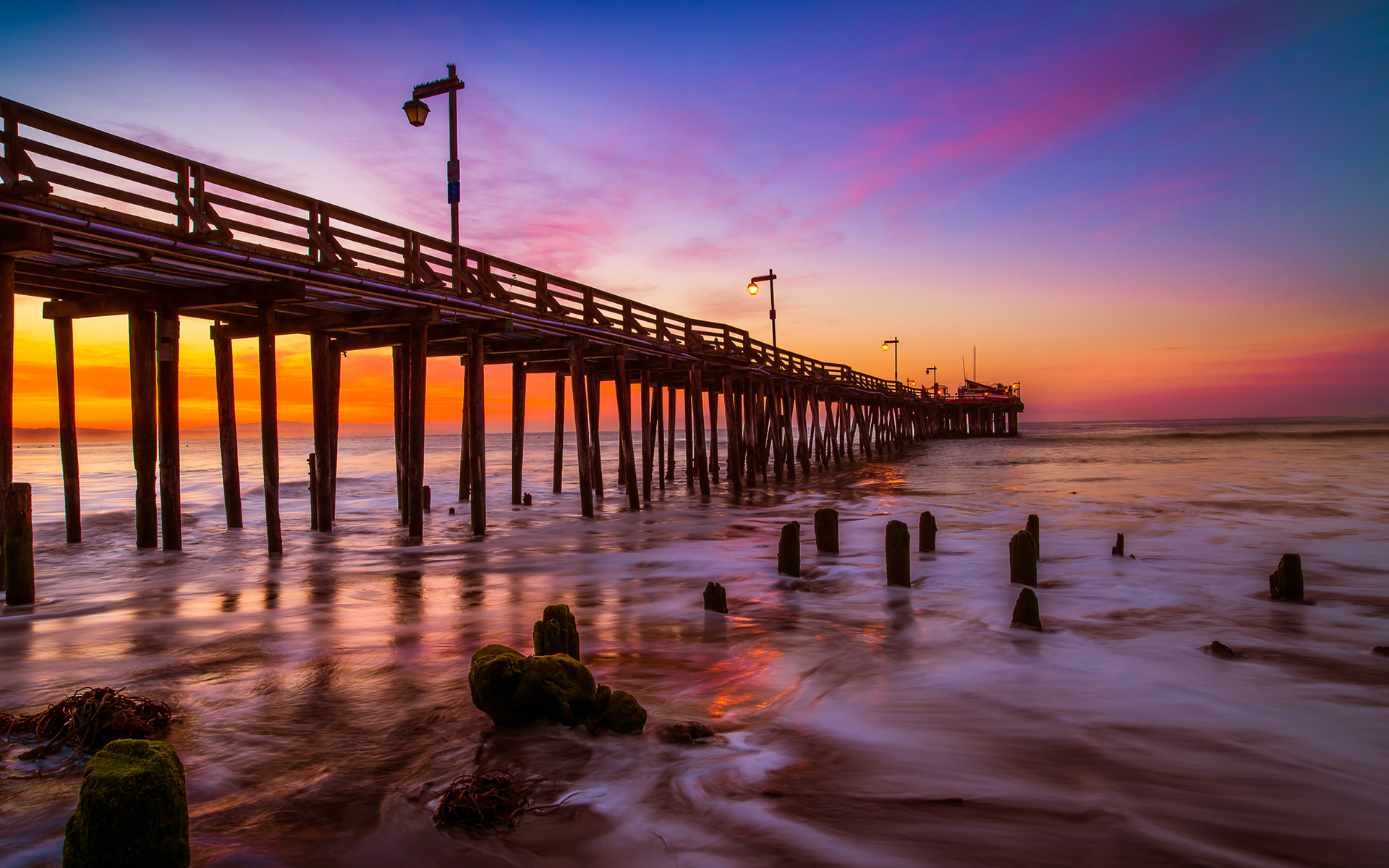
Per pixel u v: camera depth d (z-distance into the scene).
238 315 14.27
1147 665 6.98
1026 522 17.86
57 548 13.64
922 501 22.86
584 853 3.75
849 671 6.79
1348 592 10.16
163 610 8.94
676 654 7.32
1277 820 4.12
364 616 8.69
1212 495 23.55
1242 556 12.88
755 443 27.98
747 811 4.16
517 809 4.07
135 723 4.91
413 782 4.45
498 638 7.71
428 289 12.76
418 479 14.23
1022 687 6.36
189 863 3.13
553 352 20.03
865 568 11.80
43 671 6.47
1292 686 6.40
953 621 8.65
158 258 9.44
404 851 3.71
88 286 11.57
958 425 88.94
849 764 4.79
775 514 19.88
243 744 4.97
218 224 9.47
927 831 3.96
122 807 2.82
